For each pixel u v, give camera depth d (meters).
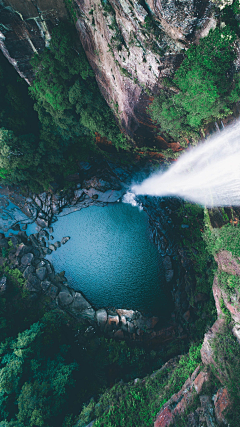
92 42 16.95
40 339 25.36
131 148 24.25
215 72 12.43
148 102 16.66
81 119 23.98
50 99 22.22
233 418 12.81
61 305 30.36
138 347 27.47
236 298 14.59
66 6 16.48
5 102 25.67
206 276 26.02
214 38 11.68
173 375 19.23
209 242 17.17
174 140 19.09
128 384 22.25
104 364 26.62
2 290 29.45
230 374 13.97
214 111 13.59
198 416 14.36
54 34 17.98
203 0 10.74
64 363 25.05
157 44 13.02
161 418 15.91
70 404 23.22
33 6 16.42
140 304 29.88
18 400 21.58
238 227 14.61
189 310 26.95
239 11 10.83
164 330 27.83
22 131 27.11
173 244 29.11
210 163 16.53
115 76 17.36
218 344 15.03
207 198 18.12
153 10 11.81
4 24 17.48
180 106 14.86
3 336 26.14
